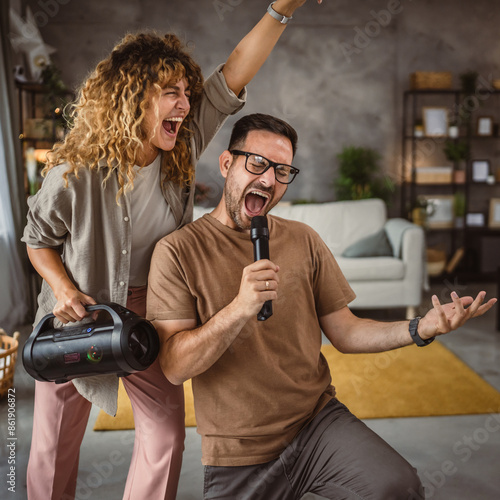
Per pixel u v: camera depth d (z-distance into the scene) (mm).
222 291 1290
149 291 1313
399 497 1146
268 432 1268
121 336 1222
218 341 1147
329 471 1254
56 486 1625
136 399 1548
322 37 5941
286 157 1290
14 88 4441
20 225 4391
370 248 4578
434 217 6027
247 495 1281
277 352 1303
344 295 1442
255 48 1590
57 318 1432
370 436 1263
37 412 1610
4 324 4164
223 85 1591
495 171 6156
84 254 1442
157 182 1515
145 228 1518
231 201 1301
